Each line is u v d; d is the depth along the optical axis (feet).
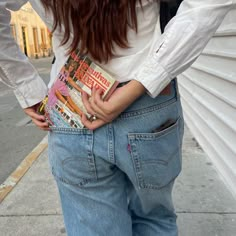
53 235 8.12
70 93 3.93
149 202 4.63
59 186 4.55
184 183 10.21
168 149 4.06
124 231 4.57
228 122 9.52
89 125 3.85
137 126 3.84
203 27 3.25
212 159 11.43
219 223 8.20
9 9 4.14
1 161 13.93
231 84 9.27
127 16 3.51
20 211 9.21
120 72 3.71
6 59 4.38
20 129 18.94
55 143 4.23
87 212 4.42
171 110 3.98
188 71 14.89
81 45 3.67
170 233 5.14
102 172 4.16
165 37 3.36
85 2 3.37
